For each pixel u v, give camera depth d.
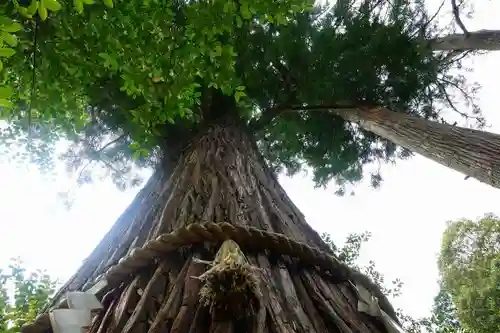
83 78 3.83
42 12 2.50
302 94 8.23
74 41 3.58
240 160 4.37
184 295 2.08
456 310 17.14
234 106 6.32
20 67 3.50
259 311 1.93
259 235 2.45
